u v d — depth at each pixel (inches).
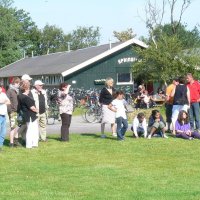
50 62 1973.4
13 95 579.8
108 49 1689.2
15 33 2878.9
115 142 616.1
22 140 611.2
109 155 521.7
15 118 582.2
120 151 548.1
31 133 576.4
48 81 1748.3
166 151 546.6
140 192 352.5
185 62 1314.0
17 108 581.3
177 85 679.1
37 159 499.2
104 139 647.1
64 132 628.7
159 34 1539.1
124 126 634.2
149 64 1365.7
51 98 1054.4
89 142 619.8
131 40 1686.8
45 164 470.0
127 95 1441.9
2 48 2805.1
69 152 542.6
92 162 480.4
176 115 674.8
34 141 579.5
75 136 685.3
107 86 665.0
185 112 655.1
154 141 622.5
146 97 1213.1
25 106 576.4
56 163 475.5
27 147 575.8
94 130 788.0
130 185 376.5
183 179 399.5
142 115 658.8
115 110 634.2
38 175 417.4
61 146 588.4
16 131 591.2
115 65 1688.0
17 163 476.1
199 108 704.4
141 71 1393.9
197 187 369.4
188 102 679.1
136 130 659.4
